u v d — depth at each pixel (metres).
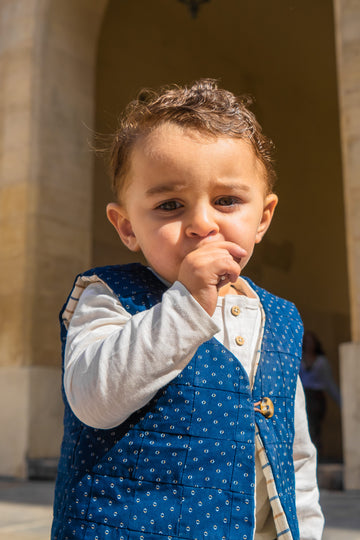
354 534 2.87
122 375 0.84
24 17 6.86
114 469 0.90
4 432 6.09
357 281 4.67
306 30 10.07
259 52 10.62
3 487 5.16
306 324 11.11
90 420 0.89
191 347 0.84
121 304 0.98
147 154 0.92
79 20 7.11
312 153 11.91
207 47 10.18
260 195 0.99
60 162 6.75
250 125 0.98
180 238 0.91
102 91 8.39
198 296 0.85
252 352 1.03
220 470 0.90
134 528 0.86
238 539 0.87
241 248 0.89
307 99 11.94
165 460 0.89
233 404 0.94
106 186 8.46
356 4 4.98
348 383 4.57
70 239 6.73
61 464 1.00
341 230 12.20
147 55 9.14
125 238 1.05
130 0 8.96
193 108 0.94
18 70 6.78
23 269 6.35
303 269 11.27
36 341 6.27
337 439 10.83
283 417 1.02
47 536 2.90
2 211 6.60
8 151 6.68
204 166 0.90
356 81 4.88
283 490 0.98
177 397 0.92
